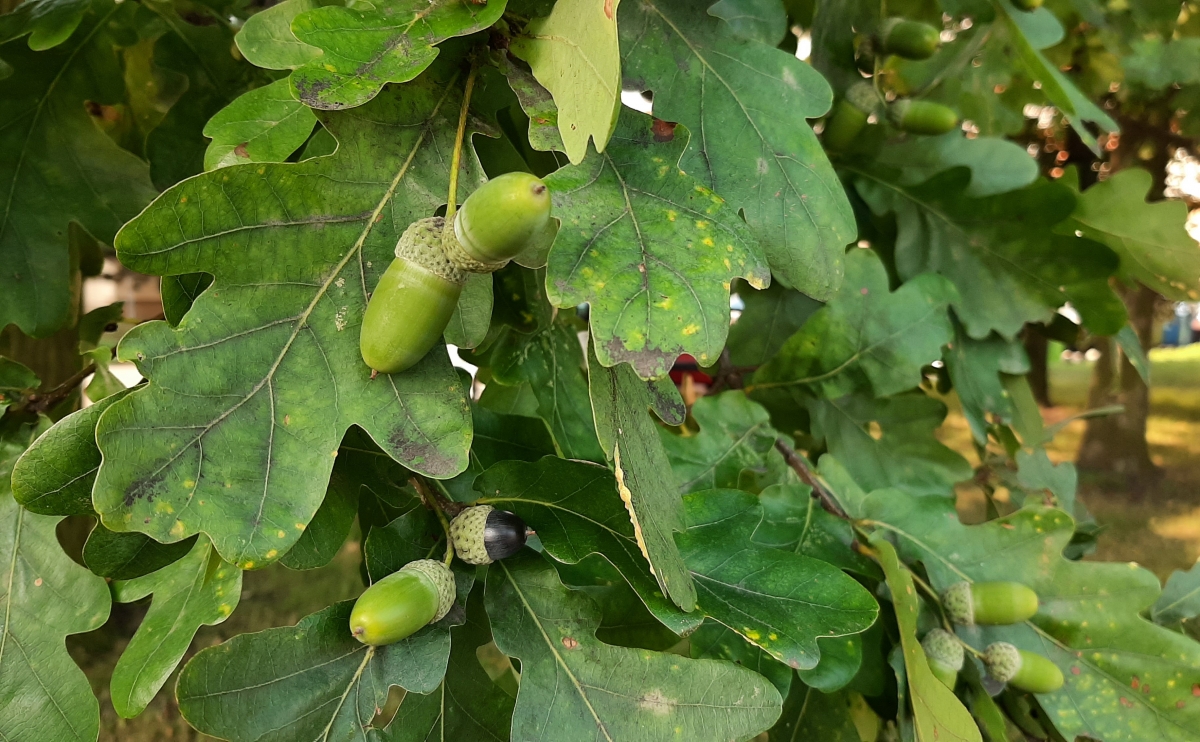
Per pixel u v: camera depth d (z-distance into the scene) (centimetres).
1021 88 44
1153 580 29
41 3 29
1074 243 34
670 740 18
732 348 37
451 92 18
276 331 16
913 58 34
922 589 30
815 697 29
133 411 14
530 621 19
